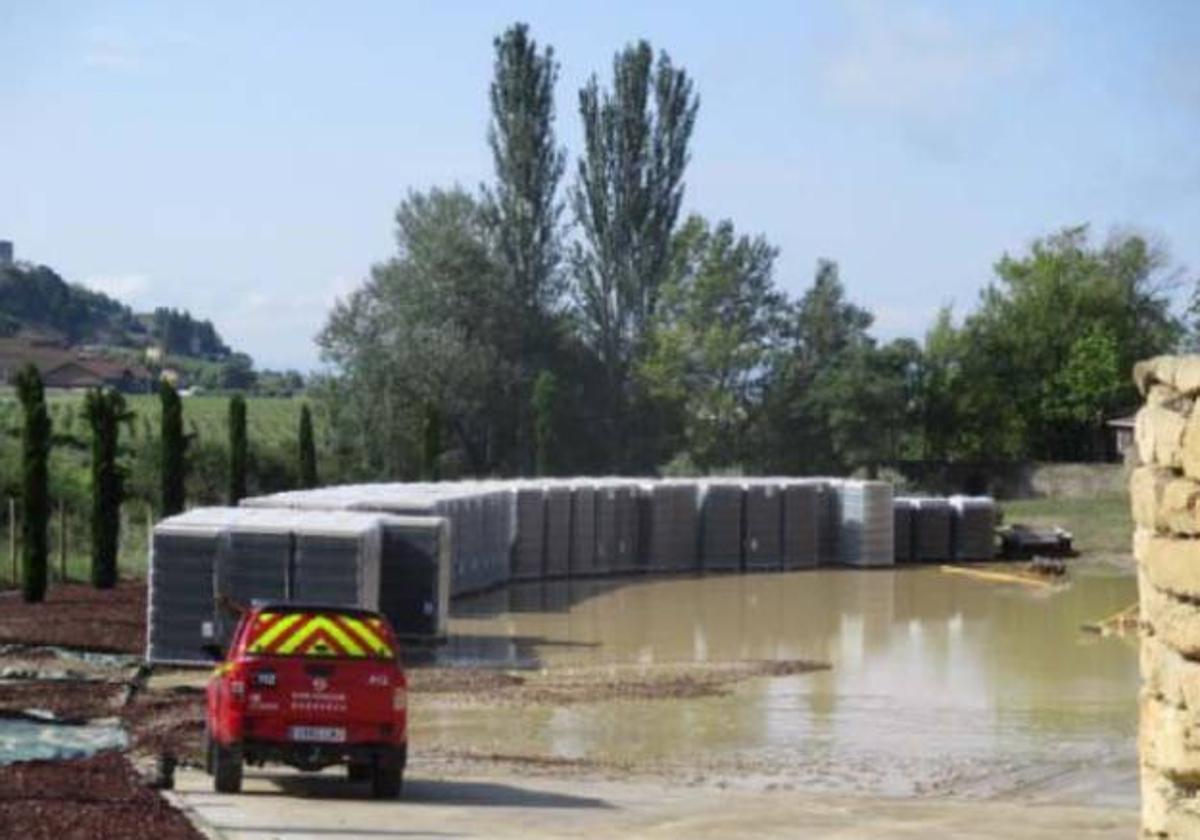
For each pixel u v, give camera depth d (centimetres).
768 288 10125
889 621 4953
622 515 6400
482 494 5528
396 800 2066
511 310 9269
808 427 9981
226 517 3691
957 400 10300
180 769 2292
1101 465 9369
